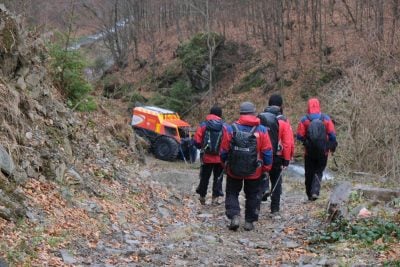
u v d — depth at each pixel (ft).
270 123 27.07
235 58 120.16
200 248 20.27
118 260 17.49
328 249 19.39
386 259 17.42
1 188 19.72
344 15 112.88
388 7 107.55
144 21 154.51
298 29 118.21
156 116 64.54
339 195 26.63
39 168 23.50
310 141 29.99
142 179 33.71
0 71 25.95
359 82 47.06
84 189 25.39
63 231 19.24
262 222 27.20
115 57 135.44
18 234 17.49
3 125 22.77
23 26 31.22
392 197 27.45
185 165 60.23
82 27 134.21
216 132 31.37
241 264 18.04
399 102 44.93
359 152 45.09
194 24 141.59
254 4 129.49
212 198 32.58
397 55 66.49
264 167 24.25
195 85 118.93
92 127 37.58
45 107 29.14
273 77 108.58
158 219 26.04
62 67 36.06
